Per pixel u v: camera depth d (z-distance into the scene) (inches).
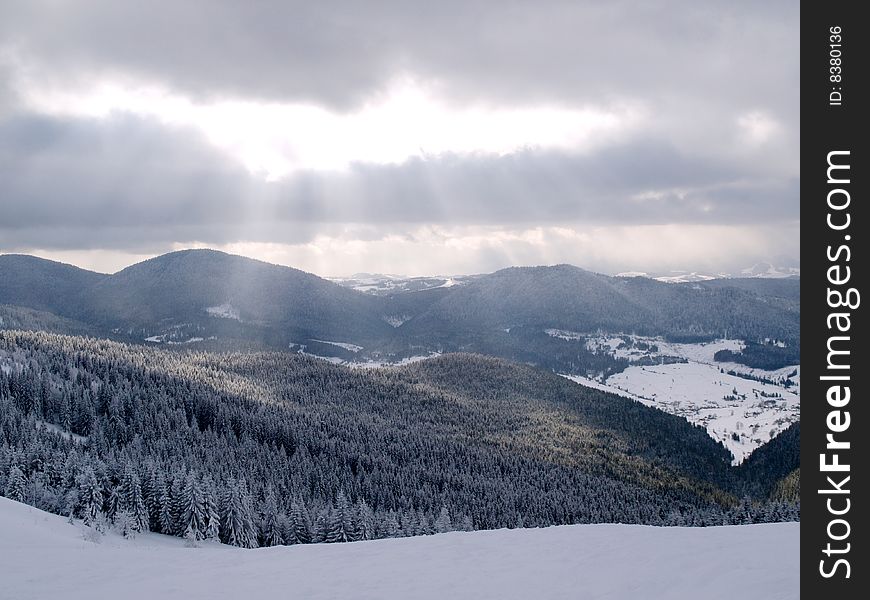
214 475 4694.9
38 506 3068.4
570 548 984.9
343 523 3447.3
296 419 7623.0
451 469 6520.7
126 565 1050.1
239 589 877.2
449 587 826.2
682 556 842.2
